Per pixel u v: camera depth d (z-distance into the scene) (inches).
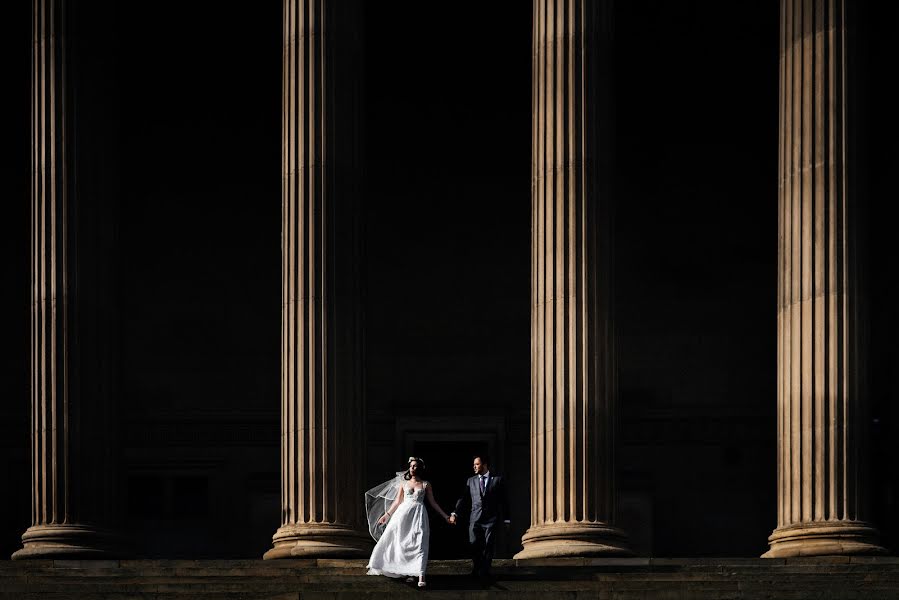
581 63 1255.5
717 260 1699.1
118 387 1337.4
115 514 1316.4
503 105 1728.6
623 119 1724.9
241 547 1658.5
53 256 1314.0
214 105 1731.1
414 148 1727.4
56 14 1332.4
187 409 1685.5
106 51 1355.8
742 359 1678.2
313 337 1252.5
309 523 1229.1
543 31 1269.7
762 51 1724.9
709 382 1674.5
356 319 1267.2
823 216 1229.7
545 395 1230.3
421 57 1733.5
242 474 1673.2
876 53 1691.7
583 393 1222.9
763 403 1669.5
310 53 1282.0
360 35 1309.1
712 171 1715.1
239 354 1699.1
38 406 1304.1
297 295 1262.3
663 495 1653.5
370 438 1674.5
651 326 1686.8
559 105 1253.7
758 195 1710.1
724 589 1071.6
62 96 1326.3
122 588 1101.1
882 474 1628.9
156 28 1729.8
